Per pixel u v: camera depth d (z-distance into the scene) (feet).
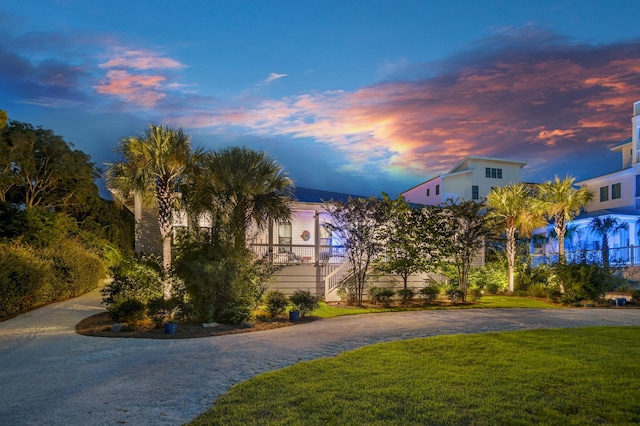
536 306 57.16
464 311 51.39
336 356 26.37
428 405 17.29
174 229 48.85
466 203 63.52
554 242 108.47
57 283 55.93
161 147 46.78
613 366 23.07
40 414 17.30
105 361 26.45
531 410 16.83
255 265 47.60
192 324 39.34
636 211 101.76
